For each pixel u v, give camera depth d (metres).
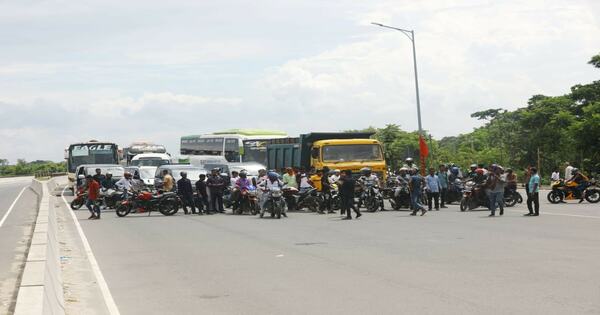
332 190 28.73
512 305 9.33
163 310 9.87
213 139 54.97
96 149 52.72
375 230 20.58
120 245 18.20
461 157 76.69
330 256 14.98
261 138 50.38
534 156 67.38
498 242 16.67
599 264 12.79
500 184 25.05
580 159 62.28
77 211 32.88
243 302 10.22
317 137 33.69
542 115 67.12
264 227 22.69
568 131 60.47
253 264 14.10
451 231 19.69
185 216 28.86
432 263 13.44
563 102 67.44
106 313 9.87
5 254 16.62
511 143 71.81
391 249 15.88
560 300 9.57
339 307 9.59
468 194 27.72
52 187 54.38
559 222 21.67
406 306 9.51
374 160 31.86
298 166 34.66
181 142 61.88
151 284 12.06
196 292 11.18
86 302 10.83
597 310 8.90
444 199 30.95
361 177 28.95
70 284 12.55
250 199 29.08
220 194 30.31
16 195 51.25
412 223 22.67
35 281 9.11
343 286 11.23
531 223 21.53
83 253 16.81
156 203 29.53
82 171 42.91
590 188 30.73
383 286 11.10
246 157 47.53
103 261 15.16
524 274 11.82
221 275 12.79
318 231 20.80
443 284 11.10
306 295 10.57
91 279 13.05
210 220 26.36
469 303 9.55
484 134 95.62
